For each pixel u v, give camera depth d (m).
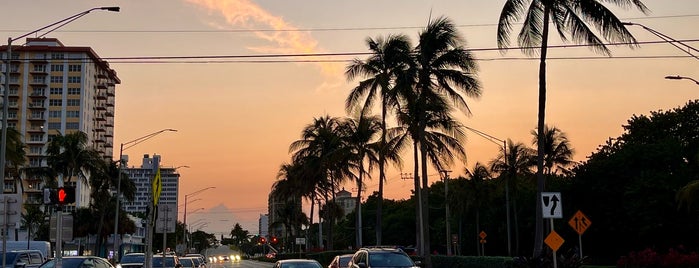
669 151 56.75
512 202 86.75
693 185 36.59
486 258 33.91
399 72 41.00
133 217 131.38
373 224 142.88
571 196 62.69
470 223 101.81
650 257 33.03
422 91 39.22
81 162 76.88
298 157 69.25
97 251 81.75
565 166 73.62
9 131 47.28
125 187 83.06
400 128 45.44
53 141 76.00
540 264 24.47
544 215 20.36
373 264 22.56
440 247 114.75
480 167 89.69
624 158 58.62
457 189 91.81
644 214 53.44
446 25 38.72
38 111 154.12
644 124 63.72
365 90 45.47
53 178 75.88
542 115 29.03
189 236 162.88
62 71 155.38
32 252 29.28
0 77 153.00
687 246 53.22
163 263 26.55
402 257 23.23
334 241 146.00
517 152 75.69
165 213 26.89
